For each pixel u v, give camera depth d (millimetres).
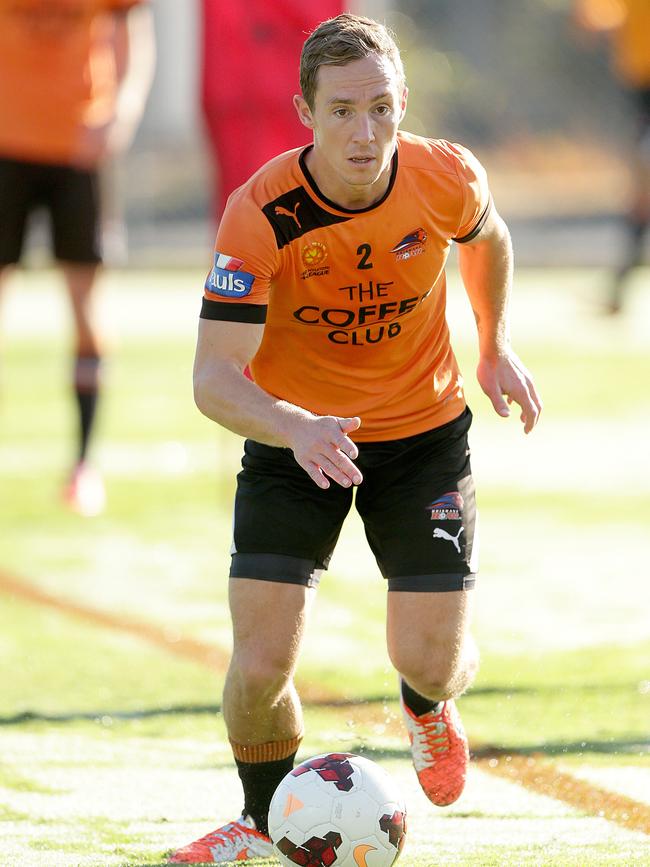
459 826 11758
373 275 11406
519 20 92688
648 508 25562
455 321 51375
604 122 92812
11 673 16656
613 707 14891
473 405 36406
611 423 33781
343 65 10531
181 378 40906
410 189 11336
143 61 25812
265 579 11336
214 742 14188
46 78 24812
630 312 52469
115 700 15617
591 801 12258
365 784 10477
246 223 11086
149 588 20703
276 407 10734
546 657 16844
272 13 22328
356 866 10312
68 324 52969
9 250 25703
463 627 11695
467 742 12516
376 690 15789
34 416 35500
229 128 22609
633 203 46406
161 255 70750
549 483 27750
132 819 12062
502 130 93062
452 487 11945
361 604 19656
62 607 19672
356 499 12312
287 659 11242
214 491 27422
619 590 20094
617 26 46094
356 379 12031
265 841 11383
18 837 11586
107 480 28438
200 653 17500
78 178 25219
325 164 10984
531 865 10711
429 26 91688
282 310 11664
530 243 71250
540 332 48000
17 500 26594
